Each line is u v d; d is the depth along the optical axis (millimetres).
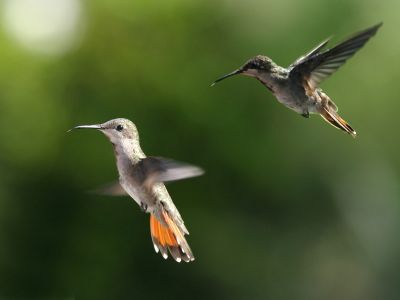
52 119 14938
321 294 14719
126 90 14969
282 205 14844
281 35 14875
